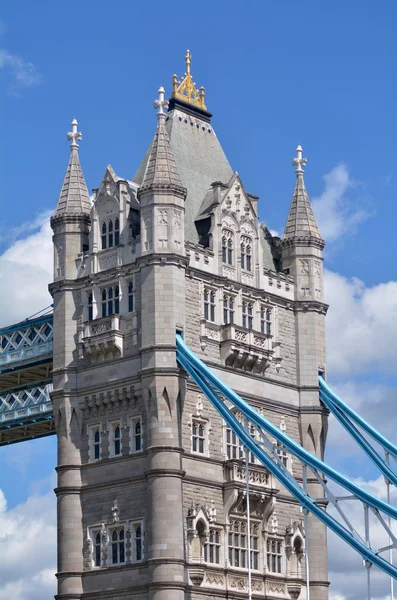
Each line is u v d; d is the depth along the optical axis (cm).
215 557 9531
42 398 11444
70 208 10288
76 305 10106
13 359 10900
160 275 9544
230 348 9850
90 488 9725
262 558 9844
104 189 10112
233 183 10325
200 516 9412
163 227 9638
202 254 9912
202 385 9369
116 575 9406
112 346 9719
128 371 9638
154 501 9231
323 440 10444
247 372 10062
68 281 10138
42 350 10725
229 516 9650
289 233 10762
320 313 10650
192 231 10125
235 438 9906
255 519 9875
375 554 8669
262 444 9244
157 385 9362
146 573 9225
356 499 8825
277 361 10325
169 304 9506
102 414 9800
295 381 10462
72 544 9669
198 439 9631
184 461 9425
